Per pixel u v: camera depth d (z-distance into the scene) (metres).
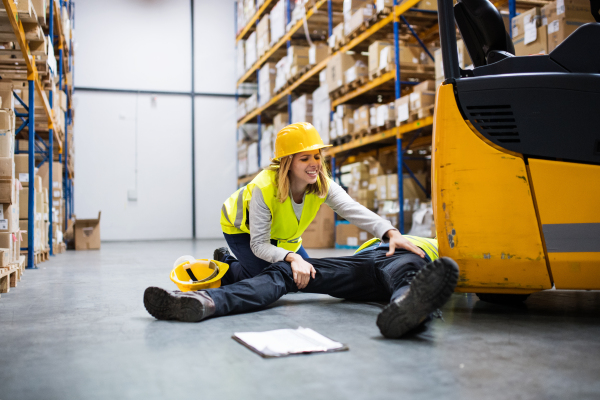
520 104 1.93
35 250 5.20
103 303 2.60
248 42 12.47
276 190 2.35
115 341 1.70
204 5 14.31
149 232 13.69
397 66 6.29
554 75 1.90
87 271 4.57
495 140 1.96
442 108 2.03
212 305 2.02
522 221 1.93
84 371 1.36
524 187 1.93
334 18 8.77
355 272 2.35
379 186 7.19
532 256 1.92
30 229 4.89
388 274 2.06
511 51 2.40
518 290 2.00
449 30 2.04
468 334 1.74
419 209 6.66
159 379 1.28
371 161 7.84
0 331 1.91
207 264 2.65
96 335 1.80
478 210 1.98
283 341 1.61
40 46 4.63
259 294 2.17
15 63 5.22
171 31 14.06
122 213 13.50
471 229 1.99
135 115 13.72
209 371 1.33
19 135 7.70
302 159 2.25
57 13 7.00
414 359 1.43
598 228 1.84
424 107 5.70
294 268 2.20
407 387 1.19
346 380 1.24
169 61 14.03
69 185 11.23
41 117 6.78
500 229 1.96
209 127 14.28
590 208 1.86
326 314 2.14
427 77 6.59
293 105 9.59
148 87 13.85
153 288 1.99
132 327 1.93
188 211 14.02
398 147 6.44
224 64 14.44
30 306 2.52
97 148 13.39
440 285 1.55
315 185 2.41
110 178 13.45
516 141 1.94
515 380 1.24
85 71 13.38
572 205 1.87
